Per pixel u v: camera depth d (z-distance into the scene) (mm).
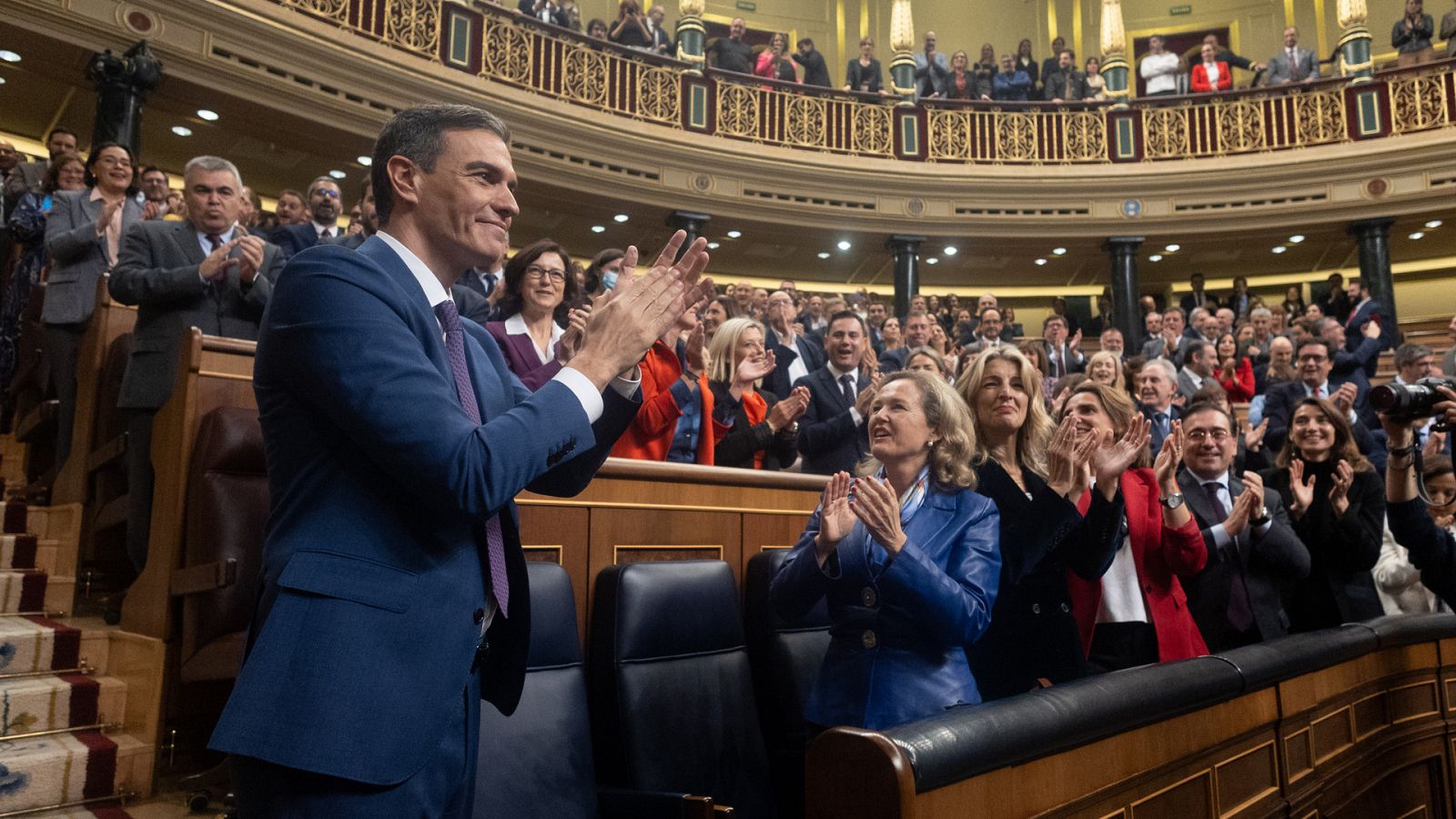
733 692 2166
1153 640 2361
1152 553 2387
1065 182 11195
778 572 1828
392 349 1021
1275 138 11062
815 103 11023
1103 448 2191
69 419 3527
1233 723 1729
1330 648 2127
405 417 983
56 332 3598
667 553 2654
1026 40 12609
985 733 1129
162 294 2771
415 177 1166
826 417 3920
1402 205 10586
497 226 1180
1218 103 11250
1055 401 3104
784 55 11445
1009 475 2113
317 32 7938
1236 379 7336
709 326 4801
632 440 2889
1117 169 11258
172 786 2387
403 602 1016
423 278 1171
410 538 1048
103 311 3328
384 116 8406
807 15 14219
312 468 1058
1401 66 11102
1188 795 1578
